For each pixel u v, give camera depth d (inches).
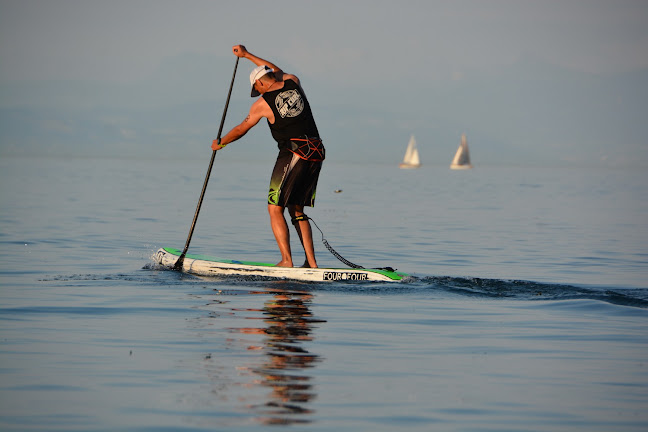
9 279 1696.6
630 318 1318.9
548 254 2492.6
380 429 741.3
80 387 856.9
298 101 1546.5
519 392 870.4
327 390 859.4
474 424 762.2
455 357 1029.2
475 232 3314.5
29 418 756.0
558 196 7514.8
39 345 1055.0
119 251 2342.5
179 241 2682.1
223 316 1266.0
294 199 1600.6
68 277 1708.9
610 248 2709.2
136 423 743.7
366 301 1435.8
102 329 1160.2
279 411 782.5
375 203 5585.6
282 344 1073.5
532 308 1406.3
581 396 858.8
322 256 2327.8
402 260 2262.6
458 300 1470.2
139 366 944.3
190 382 876.0
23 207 4318.4
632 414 798.5
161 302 1392.7
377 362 990.4
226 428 732.0
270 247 2532.0
